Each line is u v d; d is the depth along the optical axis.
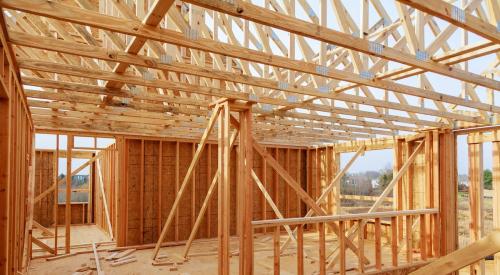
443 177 7.61
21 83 4.19
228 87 5.67
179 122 7.43
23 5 2.42
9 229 3.39
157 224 9.52
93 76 3.90
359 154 9.80
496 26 3.21
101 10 3.84
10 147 3.30
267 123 7.74
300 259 5.62
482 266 7.35
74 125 7.64
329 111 5.86
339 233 6.04
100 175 11.76
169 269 6.82
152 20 2.77
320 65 3.82
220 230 5.21
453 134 7.73
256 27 4.10
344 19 3.64
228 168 5.13
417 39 3.69
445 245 7.46
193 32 3.06
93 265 7.03
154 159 9.58
